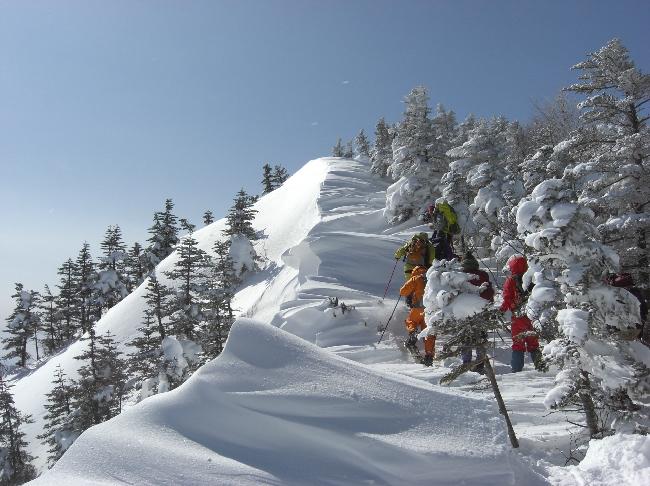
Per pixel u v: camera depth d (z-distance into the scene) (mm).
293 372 4031
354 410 3648
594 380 4117
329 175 35906
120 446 3336
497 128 20891
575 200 4133
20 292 62469
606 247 4035
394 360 8680
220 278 26047
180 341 22812
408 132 23266
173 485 3006
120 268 56781
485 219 16953
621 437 3498
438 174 22469
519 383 6477
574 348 4102
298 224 32094
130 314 38562
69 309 59281
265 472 3115
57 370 39781
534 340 7020
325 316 10812
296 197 39031
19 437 30734
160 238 54469
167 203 55500
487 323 4398
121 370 26266
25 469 28828
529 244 4270
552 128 22828
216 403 3717
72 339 57062
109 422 3664
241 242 30906
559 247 4148
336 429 3486
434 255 10156
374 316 10867
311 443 3371
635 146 10133
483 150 20297
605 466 3330
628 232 9828
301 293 12797
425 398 3730
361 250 15367
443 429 3457
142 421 3604
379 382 3932
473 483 3125
